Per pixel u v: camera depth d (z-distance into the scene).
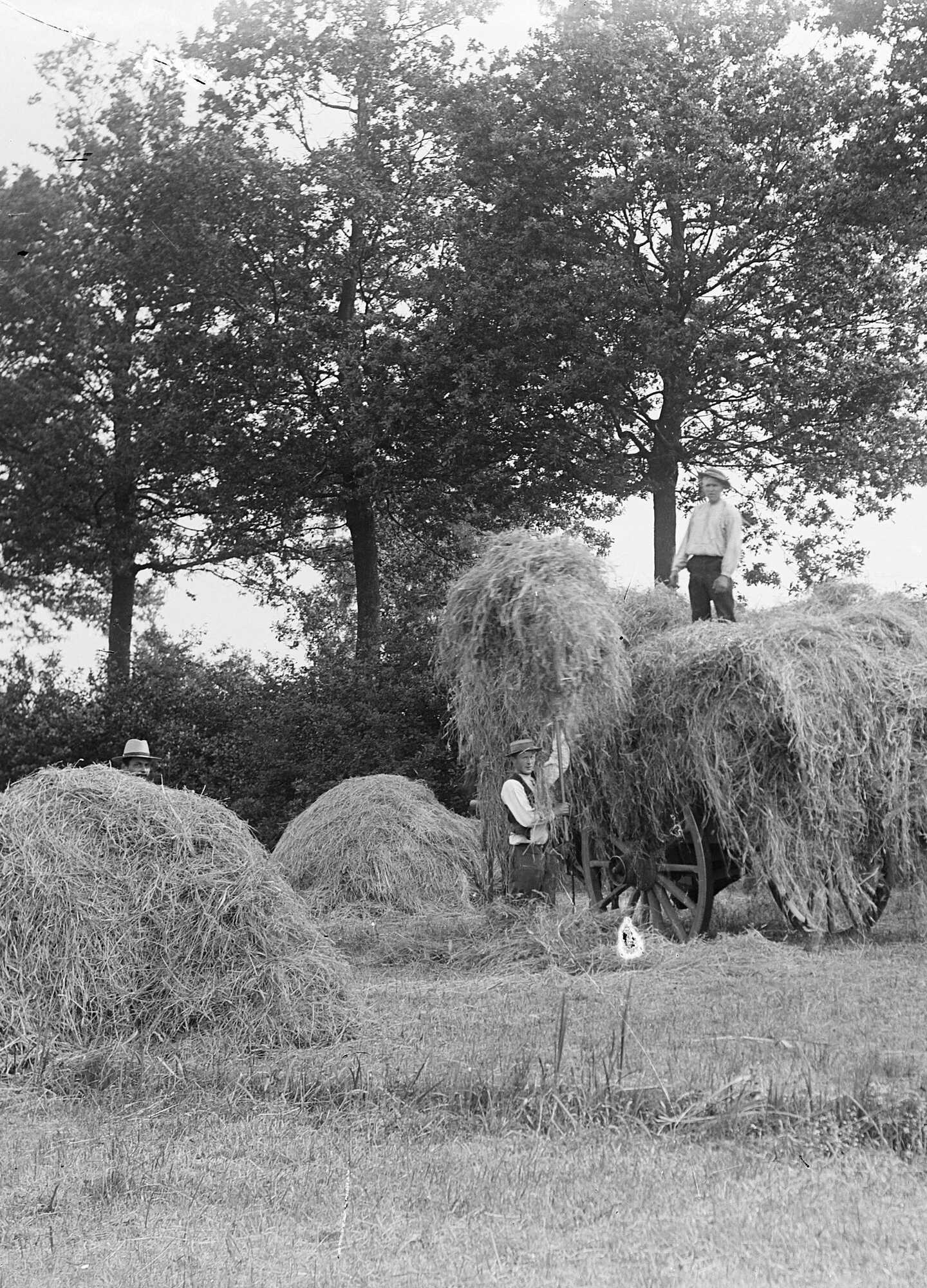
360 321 31.86
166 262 31.55
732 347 27.66
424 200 32.75
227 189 31.83
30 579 35.94
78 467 31.98
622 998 9.23
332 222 32.28
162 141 32.09
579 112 28.39
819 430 29.92
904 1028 7.79
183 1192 5.61
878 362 28.64
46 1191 5.75
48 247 31.62
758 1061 7.02
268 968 8.89
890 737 11.13
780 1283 4.27
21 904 8.77
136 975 8.72
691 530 13.63
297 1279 4.58
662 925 12.20
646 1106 6.34
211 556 35.69
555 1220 4.98
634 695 11.80
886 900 11.81
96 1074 7.92
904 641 11.70
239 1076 7.54
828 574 33.81
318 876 16.69
